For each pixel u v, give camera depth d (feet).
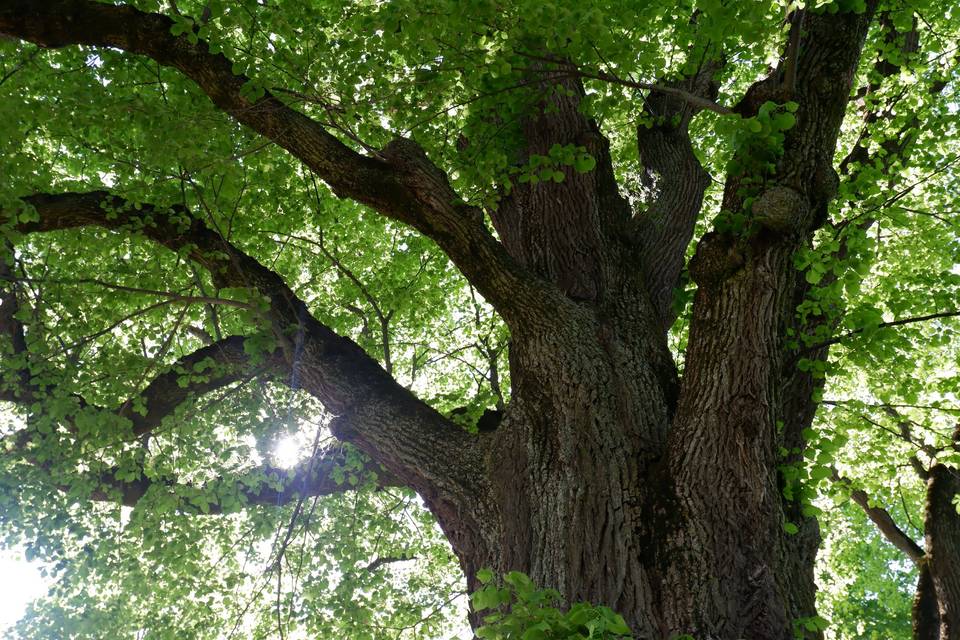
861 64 28.30
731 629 12.73
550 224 20.44
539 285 17.71
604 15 15.98
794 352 18.66
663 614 13.15
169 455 19.72
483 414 20.58
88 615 19.61
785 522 15.02
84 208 19.85
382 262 33.94
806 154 15.97
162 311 25.21
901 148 25.29
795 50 14.93
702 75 24.02
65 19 17.08
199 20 17.37
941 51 27.12
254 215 26.58
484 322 32.96
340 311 29.84
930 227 27.68
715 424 14.35
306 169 27.53
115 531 19.39
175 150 17.56
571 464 15.24
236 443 22.30
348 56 19.01
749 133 14.99
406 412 17.99
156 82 22.08
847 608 40.57
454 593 25.61
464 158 20.71
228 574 24.14
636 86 15.40
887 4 22.38
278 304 19.74
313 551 22.90
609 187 21.61
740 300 14.94
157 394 20.93
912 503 39.19
